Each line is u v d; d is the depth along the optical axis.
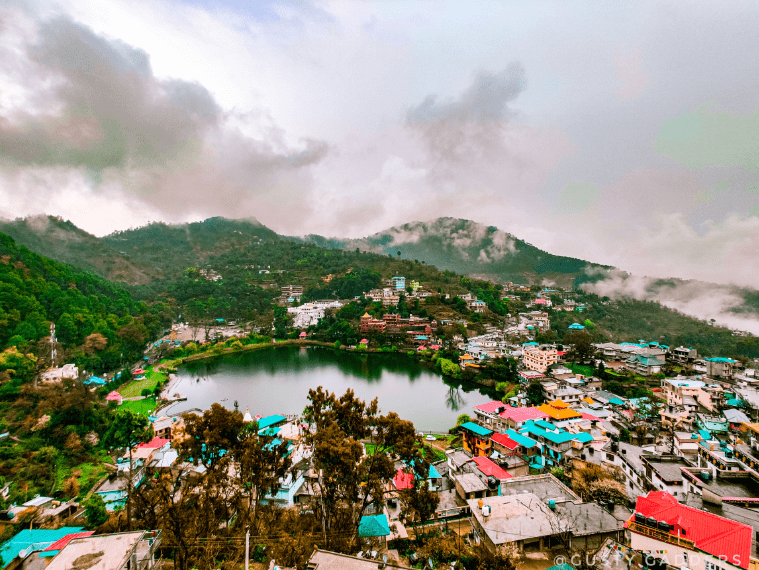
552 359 114.00
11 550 35.25
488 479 46.84
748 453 48.09
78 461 59.84
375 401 38.41
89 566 19.11
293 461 50.41
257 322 198.25
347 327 176.50
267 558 30.08
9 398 76.31
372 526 35.91
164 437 67.94
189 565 29.09
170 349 150.75
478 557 29.61
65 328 115.19
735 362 102.69
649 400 84.81
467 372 119.06
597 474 47.47
